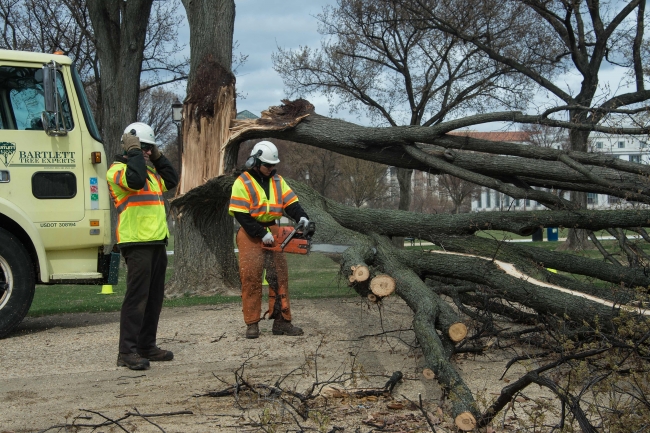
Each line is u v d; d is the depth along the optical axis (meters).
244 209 6.54
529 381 3.67
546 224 6.90
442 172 8.59
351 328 7.38
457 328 5.00
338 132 8.74
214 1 10.52
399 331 6.88
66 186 7.47
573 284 6.59
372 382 5.12
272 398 4.56
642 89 17.78
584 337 5.37
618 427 3.58
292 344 6.57
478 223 7.21
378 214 7.88
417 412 4.40
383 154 8.65
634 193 6.73
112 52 17.30
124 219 5.59
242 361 5.88
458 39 19.92
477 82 21.28
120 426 4.05
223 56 10.43
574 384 3.92
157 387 5.09
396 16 19.86
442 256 6.25
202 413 4.42
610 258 7.68
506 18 18.80
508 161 7.65
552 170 7.46
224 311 8.91
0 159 7.18
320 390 4.69
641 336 4.41
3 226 7.40
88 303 10.60
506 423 4.14
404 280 5.69
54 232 7.39
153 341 5.95
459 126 7.67
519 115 7.47
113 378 5.38
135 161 5.45
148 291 5.72
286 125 9.02
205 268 11.15
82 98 7.66
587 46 19.08
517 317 6.50
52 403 4.72
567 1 17.00
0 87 7.31
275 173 6.79
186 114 10.29
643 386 4.20
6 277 7.16
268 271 6.96
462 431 3.81
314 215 7.42
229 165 9.95
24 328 7.94
